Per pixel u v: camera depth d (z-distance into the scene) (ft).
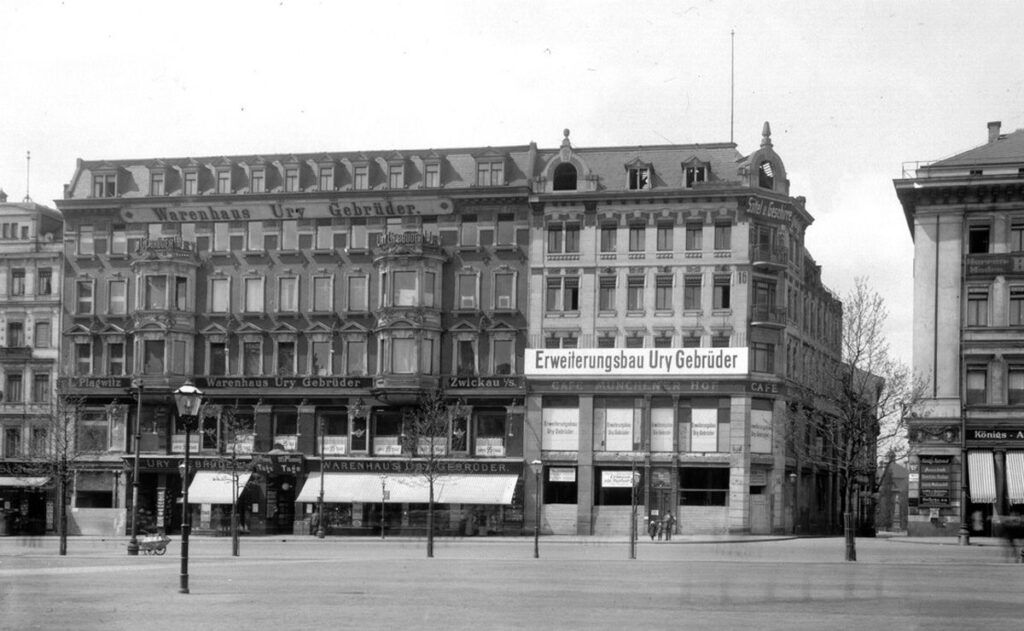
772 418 300.81
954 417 267.18
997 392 266.57
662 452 299.17
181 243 327.06
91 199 331.57
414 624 95.76
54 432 301.63
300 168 324.80
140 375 321.52
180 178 332.19
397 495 305.53
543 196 308.60
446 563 186.60
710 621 99.09
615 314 305.53
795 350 320.50
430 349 312.29
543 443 305.73
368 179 321.32
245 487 315.17
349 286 320.70
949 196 271.49
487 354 312.50
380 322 313.32
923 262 272.72
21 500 327.06
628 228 306.35
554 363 304.30
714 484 297.53
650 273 303.89
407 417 311.68
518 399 307.37
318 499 308.81
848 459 222.28
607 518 300.81
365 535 309.22
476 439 311.27
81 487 325.62
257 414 320.50
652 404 301.22
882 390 280.31
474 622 97.40
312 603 113.91
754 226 302.04
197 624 95.61
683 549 236.43
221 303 327.06
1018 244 268.82
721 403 298.15
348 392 315.99
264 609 107.96
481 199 313.12
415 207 316.40
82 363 330.34
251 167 327.47
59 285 333.62
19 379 333.83
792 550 231.09
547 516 303.48
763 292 301.84
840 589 135.13
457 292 315.37
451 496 302.86
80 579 145.89
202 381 322.96
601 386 302.45
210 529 317.22
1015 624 99.04
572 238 309.83
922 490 267.80
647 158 313.12
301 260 323.37
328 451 318.04
